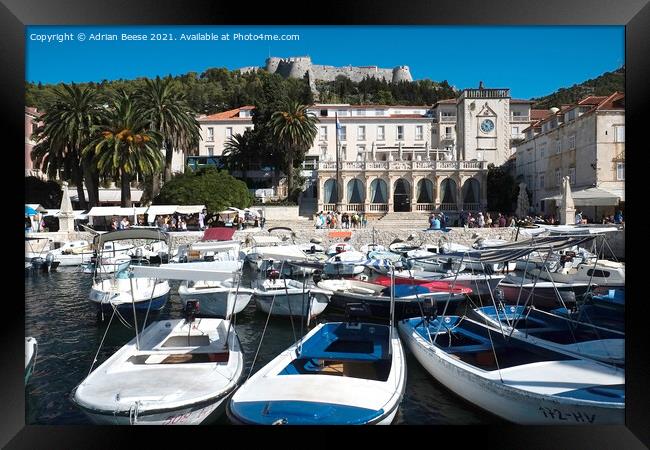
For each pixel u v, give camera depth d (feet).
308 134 199.00
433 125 236.02
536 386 30.27
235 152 219.41
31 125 177.99
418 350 41.50
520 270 92.32
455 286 61.16
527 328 45.70
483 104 211.41
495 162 211.00
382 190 186.09
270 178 228.84
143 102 164.96
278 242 107.34
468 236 134.10
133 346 39.04
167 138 168.35
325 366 36.24
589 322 48.88
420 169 183.83
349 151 232.32
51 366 45.39
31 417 34.14
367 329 42.86
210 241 92.89
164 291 62.08
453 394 36.06
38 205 145.07
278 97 212.64
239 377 33.65
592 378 31.17
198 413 29.30
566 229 78.23
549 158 164.45
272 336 54.29
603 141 133.08
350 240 140.05
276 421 25.61
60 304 72.84
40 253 112.88
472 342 42.60
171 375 32.50
